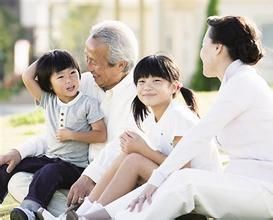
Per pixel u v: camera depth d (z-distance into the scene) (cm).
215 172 601
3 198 731
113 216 600
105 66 689
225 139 597
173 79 639
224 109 577
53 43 3425
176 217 567
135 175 621
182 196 554
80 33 3422
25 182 705
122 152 640
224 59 602
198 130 577
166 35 3309
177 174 570
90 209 605
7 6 3697
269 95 588
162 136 641
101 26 698
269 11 3222
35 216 633
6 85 3198
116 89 697
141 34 2639
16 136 1369
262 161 585
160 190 570
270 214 570
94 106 699
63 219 619
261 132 584
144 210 571
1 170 721
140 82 640
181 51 3303
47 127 717
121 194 618
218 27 599
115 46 685
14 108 2611
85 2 3562
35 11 3656
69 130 697
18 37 3581
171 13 3303
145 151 624
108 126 704
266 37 3228
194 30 3281
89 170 670
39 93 717
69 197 662
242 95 578
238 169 588
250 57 596
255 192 564
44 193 670
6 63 3478
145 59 638
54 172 678
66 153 708
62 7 3559
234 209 564
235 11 3228
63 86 691
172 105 640
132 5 3572
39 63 704
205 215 579
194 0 3275
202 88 2378
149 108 665
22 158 721
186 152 578
